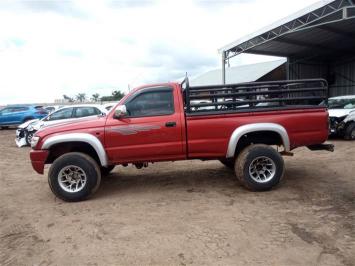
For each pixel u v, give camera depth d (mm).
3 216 5480
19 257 4023
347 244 3990
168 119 6117
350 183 6535
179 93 6246
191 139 6137
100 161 6094
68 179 6133
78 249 4176
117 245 4227
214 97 6289
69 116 13242
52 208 5809
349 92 27094
